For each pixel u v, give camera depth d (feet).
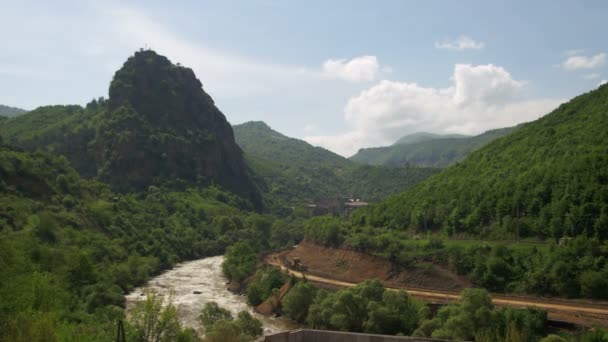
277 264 435.12
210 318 257.55
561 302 232.12
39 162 499.92
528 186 323.16
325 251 416.46
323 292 288.92
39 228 369.30
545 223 295.89
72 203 474.90
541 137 394.11
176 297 366.22
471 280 280.72
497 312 195.93
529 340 182.80
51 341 115.14
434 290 286.25
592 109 392.68
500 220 328.08
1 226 343.67
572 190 289.94
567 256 252.42
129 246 483.10
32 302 163.02
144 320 145.89
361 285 261.03
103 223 487.61
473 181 388.16
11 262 173.06
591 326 192.13
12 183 432.25
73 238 403.13
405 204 430.61
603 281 229.86
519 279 263.49
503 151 425.28
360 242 372.38
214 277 463.42
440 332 191.62
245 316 256.11
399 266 322.75
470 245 309.63
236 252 482.69
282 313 314.14
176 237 598.34
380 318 230.07
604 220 262.88
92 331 167.94
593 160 294.46
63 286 287.28
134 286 403.34
